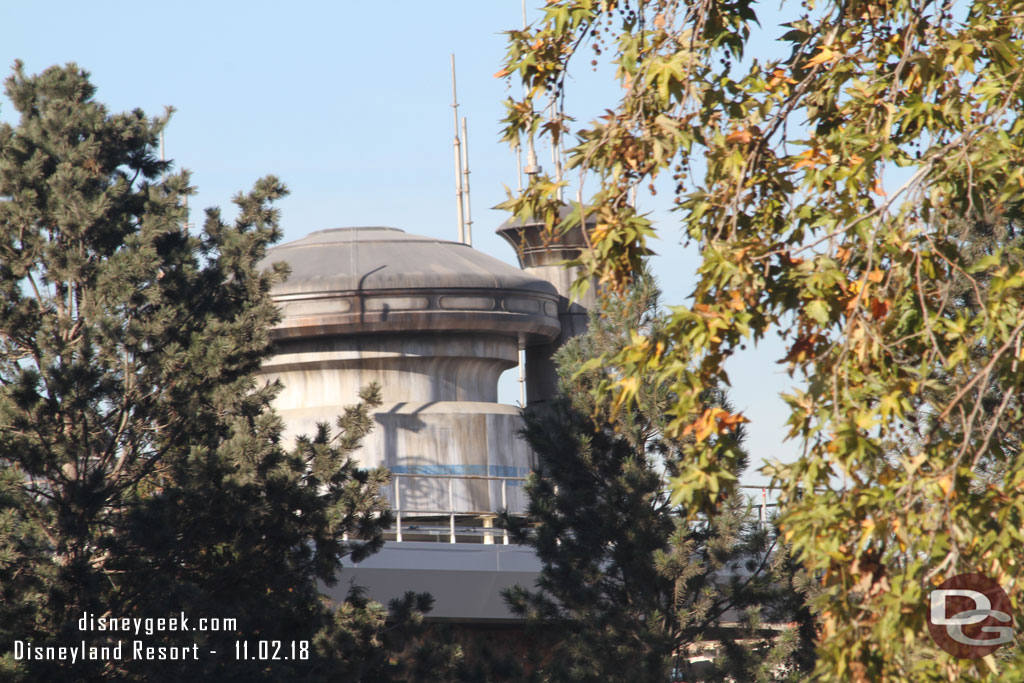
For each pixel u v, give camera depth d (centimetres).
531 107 3434
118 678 6869
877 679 2425
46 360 7175
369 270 12156
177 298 7806
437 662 7888
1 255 7450
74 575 6762
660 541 8250
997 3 3169
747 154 2933
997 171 2688
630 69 3059
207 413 7619
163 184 8031
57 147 7794
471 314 12219
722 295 2622
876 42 3216
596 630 8106
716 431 2675
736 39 3238
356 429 7900
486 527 11781
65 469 7588
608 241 2916
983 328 2553
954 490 2412
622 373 2823
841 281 2636
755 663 8038
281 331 11950
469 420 12162
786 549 7694
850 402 2478
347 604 7744
